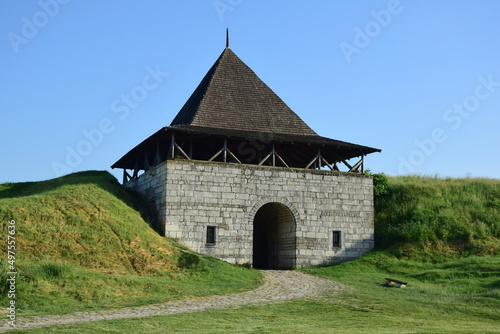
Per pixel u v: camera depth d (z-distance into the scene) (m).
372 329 14.33
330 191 31.03
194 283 21.78
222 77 33.47
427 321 15.89
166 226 27.41
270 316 16.23
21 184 36.38
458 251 29.28
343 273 26.48
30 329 13.59
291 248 30.08
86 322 14.67
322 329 14.20
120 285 19.45
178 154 29.70
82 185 28.80
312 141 30.64
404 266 28.14
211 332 13.42
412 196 35.12
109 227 24.47
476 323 15.79
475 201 33.94
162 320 15.05
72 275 19.19
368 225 31.39
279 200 29.84
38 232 22.81
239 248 28.48
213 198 28.56
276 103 33.72
